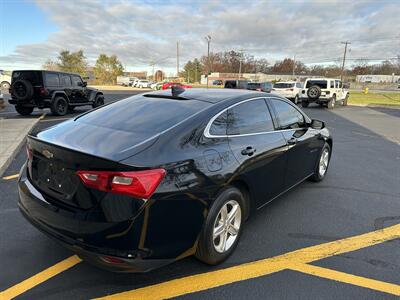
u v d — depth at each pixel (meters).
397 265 3.19
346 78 102.38
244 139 3.35
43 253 3.22
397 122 15.64
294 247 3.48
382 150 8.71
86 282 2.80
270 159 3.67
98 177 2.38
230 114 3.32
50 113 15.25
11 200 4.47
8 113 15.15
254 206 3.58
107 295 2.65
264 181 3.64
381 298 2.71
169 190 2.48
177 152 2.64
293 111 4.50
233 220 3.22
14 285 2.75
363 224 4.07
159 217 2.45
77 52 79.50
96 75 83.56
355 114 19.56
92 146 2.61
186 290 2.74
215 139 3.02
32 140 2.96
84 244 2.44
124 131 2.89
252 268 3.07
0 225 3.76
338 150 8.52
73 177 2.52
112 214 2.35
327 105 23.31
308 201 4.75
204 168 2.77
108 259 2.37
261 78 100.44
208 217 2.83
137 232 2.37
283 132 4.06
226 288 2.78
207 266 3.07
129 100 3.75
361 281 2.92
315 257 3.29
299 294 2.73
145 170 2.39
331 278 2.96
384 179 5.93
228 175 2.96
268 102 3.98
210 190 2.79
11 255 3.18
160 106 3.37
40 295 2.63
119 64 86.94
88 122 3.26
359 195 5.05
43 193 2.79
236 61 104.56
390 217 4.29
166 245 2.53
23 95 13.37
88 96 16.39
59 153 2.60
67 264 3.05
